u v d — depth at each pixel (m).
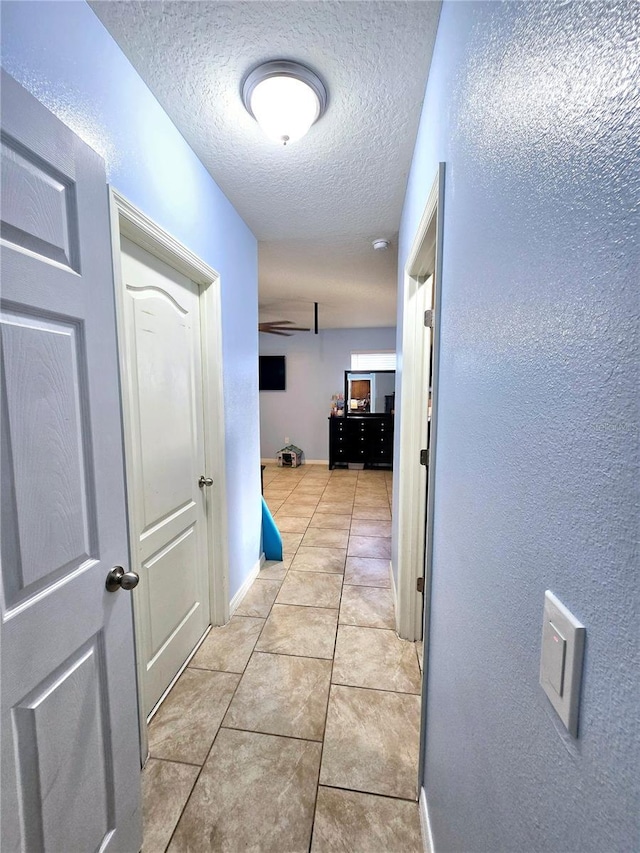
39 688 0.73
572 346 0.38
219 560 2.01
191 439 1.80
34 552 0.71
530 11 0.47
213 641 1.92
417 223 1.46
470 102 0.73
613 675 0.31
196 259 1.64
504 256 0.56
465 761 0.75
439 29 1.03
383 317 5.46
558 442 0.41
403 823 1.10
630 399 0.29
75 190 0.81
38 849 0.72
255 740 1.37
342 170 1.74
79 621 0.82
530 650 0.47
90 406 0.85
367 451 6.21
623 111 0.30
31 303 0.70
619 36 0.30
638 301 0.28
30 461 0.70
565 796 0.39
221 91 1.28
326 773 1.25
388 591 2.41
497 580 0.59
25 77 0.82
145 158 1.26
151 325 1.47
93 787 0.86
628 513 0.29
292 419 6.74
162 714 1.48
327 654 1.82
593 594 0.34
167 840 1.06
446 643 0.92
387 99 1.31
